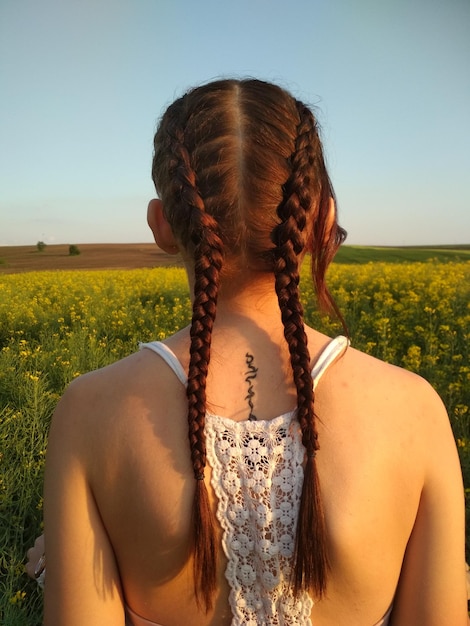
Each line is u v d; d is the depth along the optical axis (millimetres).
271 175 853
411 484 854
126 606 920
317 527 791
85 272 18625
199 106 887
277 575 827
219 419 849
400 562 882
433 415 889
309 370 835
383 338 6039
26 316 8523
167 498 825
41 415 4141
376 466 824
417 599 888
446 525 878
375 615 860
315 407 847
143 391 865
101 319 8430
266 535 821
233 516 825
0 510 3018
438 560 877
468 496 2877
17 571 2492
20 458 3537
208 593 826
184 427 848
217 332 902
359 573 817
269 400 865
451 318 7281
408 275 11977
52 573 878
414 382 897
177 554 833
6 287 12227
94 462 856
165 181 909
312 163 892
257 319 906
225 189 854
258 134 863
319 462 821
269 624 835
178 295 11117
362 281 11172
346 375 873
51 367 5637
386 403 858
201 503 806
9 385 4949
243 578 833
